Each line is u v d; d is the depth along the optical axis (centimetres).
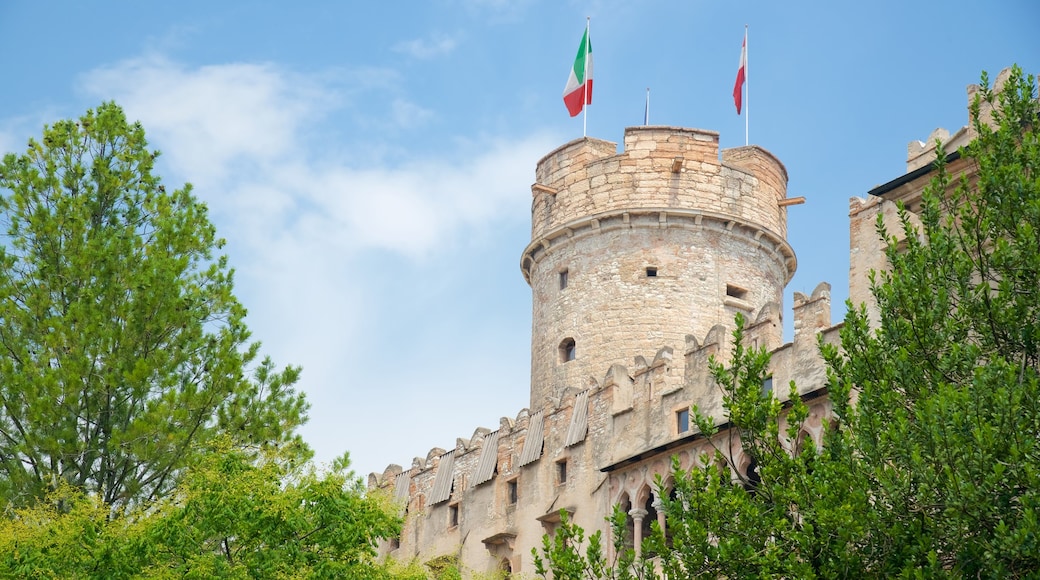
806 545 2678
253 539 3384
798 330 4312
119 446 3728
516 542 5122
